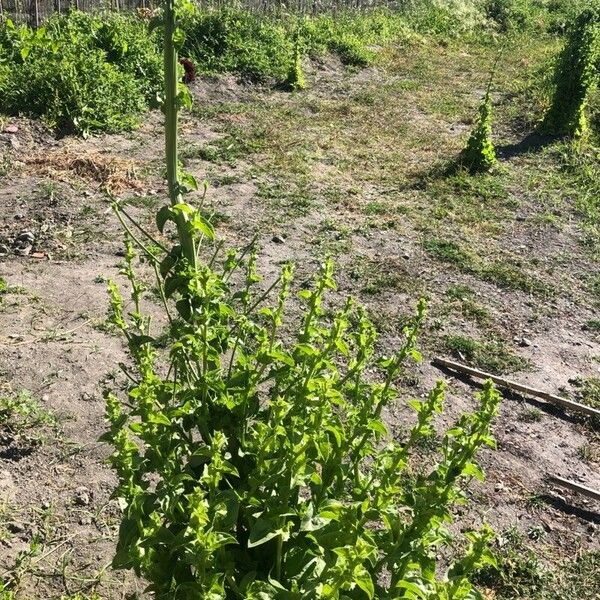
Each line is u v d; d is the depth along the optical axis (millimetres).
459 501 1971
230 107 10508
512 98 12172
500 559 3596
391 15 17484
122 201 7195
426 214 7688
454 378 5086
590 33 10016
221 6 13164
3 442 3959
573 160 9305
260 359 2088
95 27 10602
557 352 5531
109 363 4719
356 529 1881
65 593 3176
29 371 4551
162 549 1998
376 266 6500
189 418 2184
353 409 2266
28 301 5398
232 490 1896
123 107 9438
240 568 2104
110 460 1979
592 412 4754
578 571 3611
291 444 1938
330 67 13234
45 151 8094
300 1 15844
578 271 6801
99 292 5605
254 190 7836
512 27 18422
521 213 7906
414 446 4285
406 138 10078
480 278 6496
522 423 4695
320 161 8891
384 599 1961
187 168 8203
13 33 9695
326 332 2180
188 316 2184
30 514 3572
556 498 4082
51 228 6551
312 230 7055
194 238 2215
